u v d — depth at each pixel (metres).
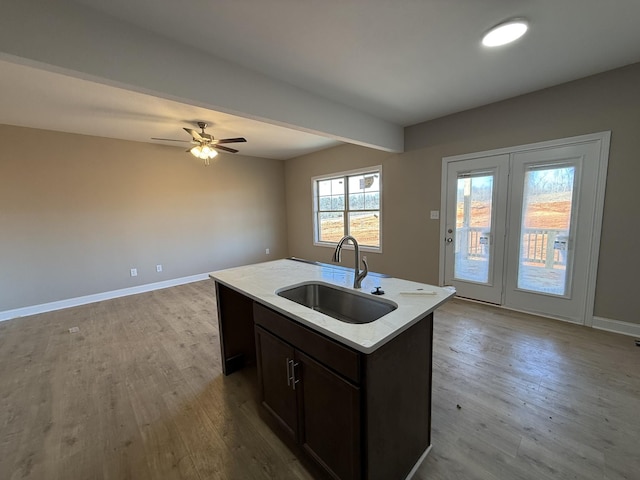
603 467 1.40
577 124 2.77
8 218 3.64
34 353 2.70
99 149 4.25
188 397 2.04
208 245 5.52
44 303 3.91
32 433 1.72
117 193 4.44
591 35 1.99
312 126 2.90
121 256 4.52
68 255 4.07
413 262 4.29
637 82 2.46
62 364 2.50
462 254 3.76
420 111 3.50
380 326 1.21
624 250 2.65
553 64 2.41
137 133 4.09
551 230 3.04
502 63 2.36
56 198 3.94
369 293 1.67
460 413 1.79
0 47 1.41
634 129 2.51
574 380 2.06
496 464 1.44
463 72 2.51
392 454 1.28
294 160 6.32
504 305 3.46
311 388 1.35
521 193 3.19
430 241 4.05
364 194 5.05
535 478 1.36
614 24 1.86
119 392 2.10
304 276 2.14
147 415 1.86
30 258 3.80
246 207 6.05
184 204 5.16
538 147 3.01
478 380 2.10
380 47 2.09
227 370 2.30
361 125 3.47
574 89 2.75
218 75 2.20
